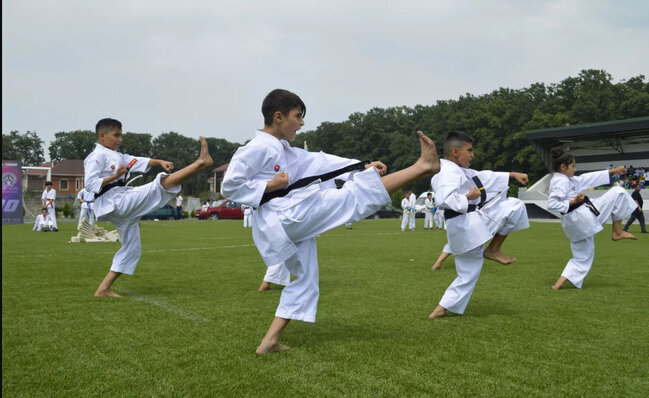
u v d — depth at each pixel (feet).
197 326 12.87
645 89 167.22
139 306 15.33
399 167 190.90
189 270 23.94
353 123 214.07
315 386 8.71
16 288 18.35
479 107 172.86
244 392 8.42
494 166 161.58
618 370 9.73
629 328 13.01
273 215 10.65
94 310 14.69
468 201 14.57
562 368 9.80
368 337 11.99
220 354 10.50
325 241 44.21
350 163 11.89
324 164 11.88
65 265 25.16
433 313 14.21
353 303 16.19
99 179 17.11
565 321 13.78
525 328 12.97
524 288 19.42
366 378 9.13
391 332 12.50
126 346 11.02
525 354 10.68
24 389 8.50
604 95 154.30
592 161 111.34
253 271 23.63
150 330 12.42
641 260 28.91
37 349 10.75
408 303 16.22
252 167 10.87
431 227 71.15
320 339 11.79
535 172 154.30
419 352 10.76
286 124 11.54
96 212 17.12
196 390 8.50
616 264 27.04
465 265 14.21
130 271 17.28
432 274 22.95
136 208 16.74
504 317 14.28
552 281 21.17
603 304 16.25
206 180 268.00
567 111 160.66
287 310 10.78
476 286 19.85
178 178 16.28
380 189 10.71
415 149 186.29
